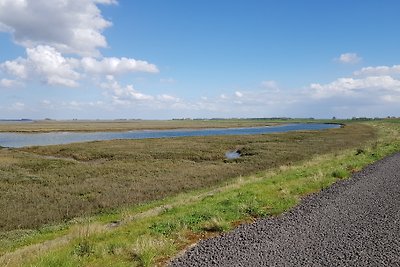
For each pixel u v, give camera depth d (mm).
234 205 12562
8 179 28969
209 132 115125
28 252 9836
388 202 12953
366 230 9797
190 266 7504
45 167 35625
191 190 24984
